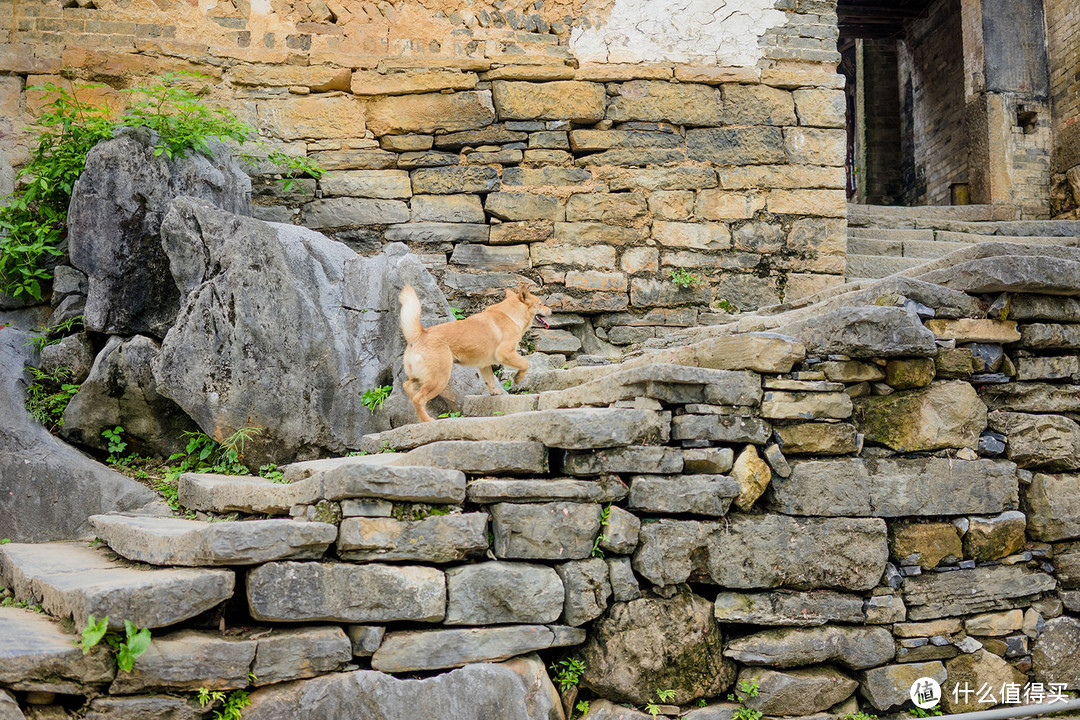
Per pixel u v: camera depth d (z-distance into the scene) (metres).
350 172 6.96
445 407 5.36
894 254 8.03
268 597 3.17
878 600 3.99
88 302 5.34
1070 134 10.43
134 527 3.72
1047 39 10.98
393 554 3.40
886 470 4.08
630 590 3.72
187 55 6.83
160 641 3.01
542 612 3.56
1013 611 4.20
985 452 4.22
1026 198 10.64
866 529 4.00
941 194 13.40
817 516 3.98
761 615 3.86
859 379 4.11
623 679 3.66
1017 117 10.80
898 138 16.77
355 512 3.38
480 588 3.48
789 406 4.03
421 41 7.12
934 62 13.66
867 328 3.99
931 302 4.19
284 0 7.01
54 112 6.50
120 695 2.95
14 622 3.18
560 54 7.22
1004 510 4.21
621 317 7.09
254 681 3.11
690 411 3.90
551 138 7.09
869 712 3.98
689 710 3.76
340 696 3.16
